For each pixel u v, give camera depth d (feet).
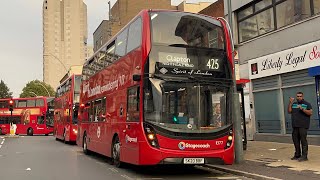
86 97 60.18
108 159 51.52
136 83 34.65
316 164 36.45
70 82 84.84
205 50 34.63
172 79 33.09
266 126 64.28
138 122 33.42
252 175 32.19
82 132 61.72
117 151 41.24
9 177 34.83
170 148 31.94
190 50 34.17
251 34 69.15
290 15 59.00
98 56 53.11
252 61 67.31
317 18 52.65
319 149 47.24
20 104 153.17
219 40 35.50
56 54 342.23
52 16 343.67
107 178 33.50
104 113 47.11
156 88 32.68
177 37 34.19
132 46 37.22
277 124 61.67
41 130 149.18
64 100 91.97
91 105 55.93
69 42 344.69
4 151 66.03
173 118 32.48
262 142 61.87
